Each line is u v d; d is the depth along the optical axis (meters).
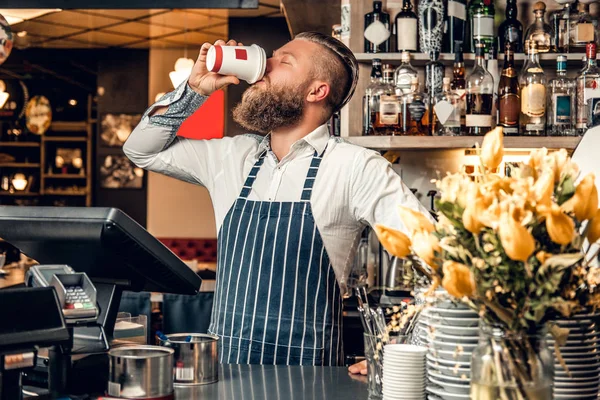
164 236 10.21
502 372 1.34
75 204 11.17
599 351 1.59
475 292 1.31
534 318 1.31
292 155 2.37
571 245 1.34
